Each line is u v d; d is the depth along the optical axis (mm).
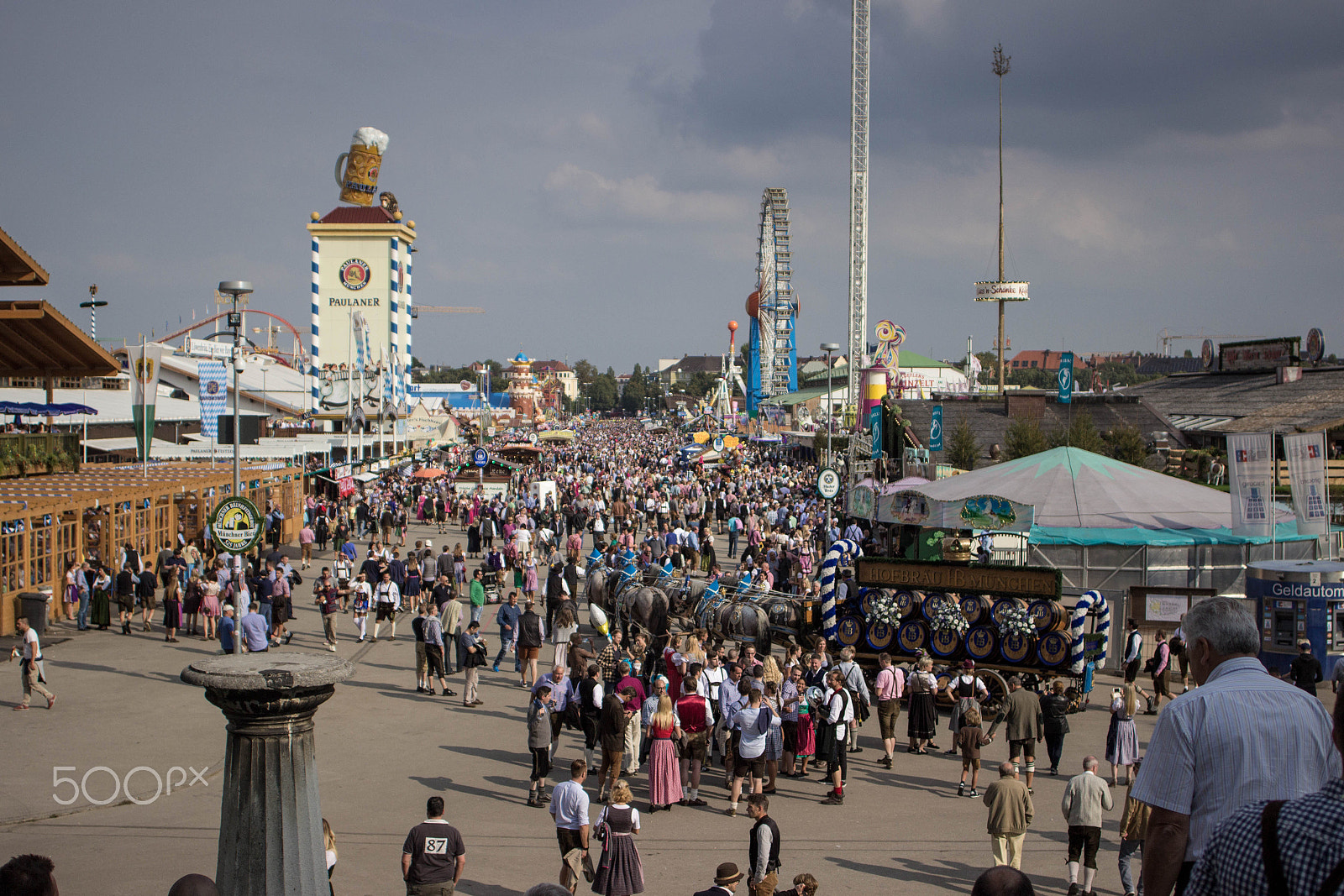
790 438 100812
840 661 19141
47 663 23031
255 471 41344
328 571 26031
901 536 34406
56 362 35156
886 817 15016
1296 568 22422
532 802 15320
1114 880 12617
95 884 11555
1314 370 63844
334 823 14367
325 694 6734
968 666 18484
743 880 12281
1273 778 4008
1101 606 21141
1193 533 25969
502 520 45031
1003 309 102562
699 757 15602
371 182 99062
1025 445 48062
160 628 27453
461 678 23531
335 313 96812
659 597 24312
